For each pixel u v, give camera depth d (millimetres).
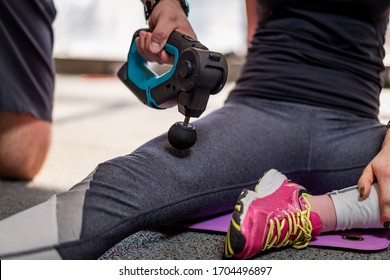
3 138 1140
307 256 791
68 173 1288
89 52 3945
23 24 1108
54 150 1532
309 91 954
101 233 678
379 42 1001
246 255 741
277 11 1010
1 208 998
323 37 962
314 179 954
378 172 803
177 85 760
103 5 3742
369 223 839
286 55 978
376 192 821
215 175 831
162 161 780
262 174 899
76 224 664
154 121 2115
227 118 916
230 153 859
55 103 2539
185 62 732
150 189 743
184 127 776
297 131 937
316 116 946
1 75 1097
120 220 701
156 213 749
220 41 3408
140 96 888
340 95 956
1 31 1086
